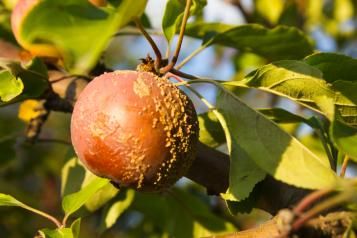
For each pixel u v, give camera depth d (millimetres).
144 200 877
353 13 1166
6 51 827
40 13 545
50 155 1216
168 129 635
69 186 774
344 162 656
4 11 854
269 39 779
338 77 692
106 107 634
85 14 551
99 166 641
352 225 579
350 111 659
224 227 851
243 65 1049
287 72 658
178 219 862
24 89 734
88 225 1194
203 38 806
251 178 647
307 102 665
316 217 598
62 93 766
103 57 759
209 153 708
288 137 637
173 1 707
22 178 1149
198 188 1036
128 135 629
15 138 855
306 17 1081
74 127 648
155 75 657
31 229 1106
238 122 656
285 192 677
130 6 550
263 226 613
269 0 1072
